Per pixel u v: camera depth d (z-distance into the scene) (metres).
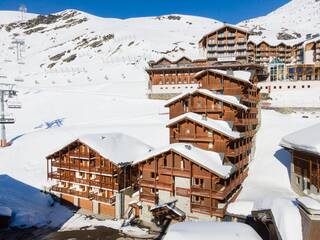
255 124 50.25
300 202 14.75
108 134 43.72
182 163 33.16
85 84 105.69
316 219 13.54
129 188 38.53
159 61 82.44
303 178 33.81
